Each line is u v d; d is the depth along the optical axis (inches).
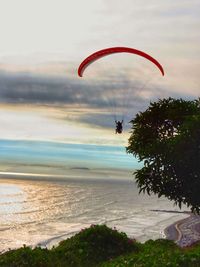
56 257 901.8
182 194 797.9
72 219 7401.6
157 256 654.5
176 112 843.4
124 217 7736.2
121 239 1069.8
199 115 773.9
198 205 796.0
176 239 4365.2
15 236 5206.7
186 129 775.1
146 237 4854.8
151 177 808.9
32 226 6304.1
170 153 780.0
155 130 853.8
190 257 612.1
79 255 972.6
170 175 791.7
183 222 6210.6
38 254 841.5
